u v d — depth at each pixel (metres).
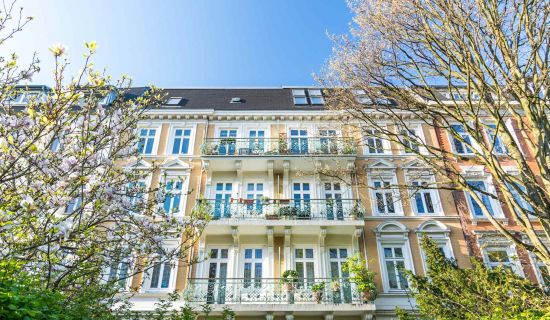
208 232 15.19
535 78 8.09
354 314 13.26
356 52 10.16
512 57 8.08
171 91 22.09
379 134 11.62
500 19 8.02
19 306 4.10
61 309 5.27
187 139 18.09
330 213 15.46
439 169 9.16
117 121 7.96
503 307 7.83
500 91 8.44
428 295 10.43
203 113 18.53
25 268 7.42
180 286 14.06
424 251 13.94
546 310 6.86
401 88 9.90
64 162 6.86
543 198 7.82
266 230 15.07
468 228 15.34
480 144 8.34
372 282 13.25
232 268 14.55
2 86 6.67
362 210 15.43
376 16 9.63
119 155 8.23
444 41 8.72
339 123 13.77
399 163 17.16
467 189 8.61
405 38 9.34
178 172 16.91
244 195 16.55
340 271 14.73
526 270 14.15
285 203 15.73
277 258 14.81
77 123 7.58
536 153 8.12
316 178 16.69
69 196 6.94
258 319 13.30
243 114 18.61
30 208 6.39
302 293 13.53
